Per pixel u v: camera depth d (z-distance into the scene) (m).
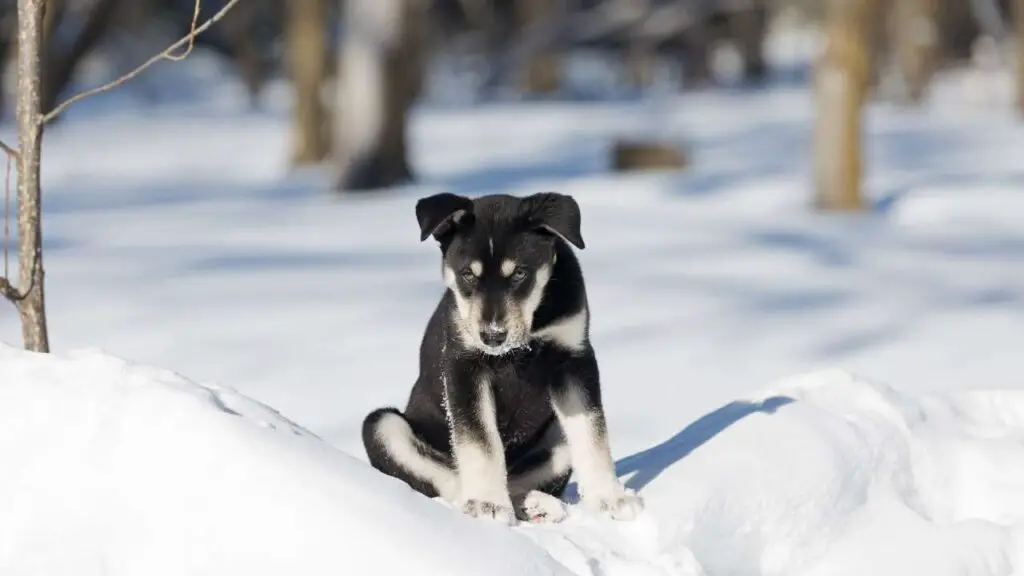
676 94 63.22
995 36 54.84
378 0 27.47
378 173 27.55
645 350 11.45
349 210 23.02
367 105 27.42
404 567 4.25
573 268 5.95
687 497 5.38
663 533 5.20
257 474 4.44
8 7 46.75
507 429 6.09
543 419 6.09
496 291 5.60
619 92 65.56
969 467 6.30
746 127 41.22
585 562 4.69
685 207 22.81
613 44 72.25
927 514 6.13
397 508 4.45
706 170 29.30
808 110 48.53
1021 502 6.14
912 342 11.85
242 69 61.97
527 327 5.62
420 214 5.85
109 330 12.01
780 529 5.53
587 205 22.92
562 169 30.47
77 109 57.28
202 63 72.12
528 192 25.53
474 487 5.61
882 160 30.23
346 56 27.86
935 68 57.72
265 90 68.19
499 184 27.36
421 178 29.12
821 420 6.12
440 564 4.28
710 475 5.55
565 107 54.50
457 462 5.75
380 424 6.19
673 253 16.81
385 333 11.96
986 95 51.84
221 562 4.30
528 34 62.56
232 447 4.51
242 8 59.50
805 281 14.93
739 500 5.48
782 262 16.25
